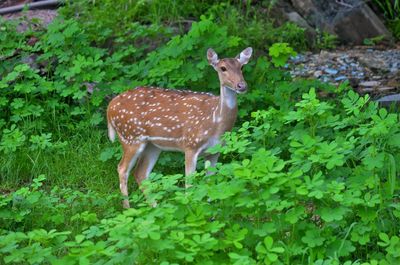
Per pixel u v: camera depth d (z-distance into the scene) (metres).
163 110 11.88
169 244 8.10
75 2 17.48
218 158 12.73
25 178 12.97
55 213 10.70
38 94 14.46
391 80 17.05
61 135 13.95
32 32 15.70
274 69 14.50
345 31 19.66
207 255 8.23
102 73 14.21
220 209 8.95
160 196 9.02
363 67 17.92
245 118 13.75
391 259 8.49
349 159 10.61
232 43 14.39
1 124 13.82
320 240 8.71
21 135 13.11
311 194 8.54
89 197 10.93
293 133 10.25
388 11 20.94
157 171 12.81
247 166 8.94
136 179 12.29
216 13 18.52
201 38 14.34
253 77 14.32
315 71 17.73
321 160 9.03
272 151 9.68
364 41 19.61
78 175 12.85
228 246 8.52
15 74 14.03
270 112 11.21
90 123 13.95
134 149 12.04
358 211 9.06
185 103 11.83
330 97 15.14
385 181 9.73
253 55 17.38
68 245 8.31
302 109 9.87
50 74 15.16
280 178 8.77
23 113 13.90
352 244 9.13
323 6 19.88
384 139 9.52
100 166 12.94
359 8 19.61
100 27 16.34
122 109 12.14
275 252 8.38
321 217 8.72
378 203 9.03
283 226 8.95
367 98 9.88
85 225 10.52
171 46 14.34
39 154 13.12
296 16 19.52
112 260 8.15
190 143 11.66
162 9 18.27
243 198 8.77
